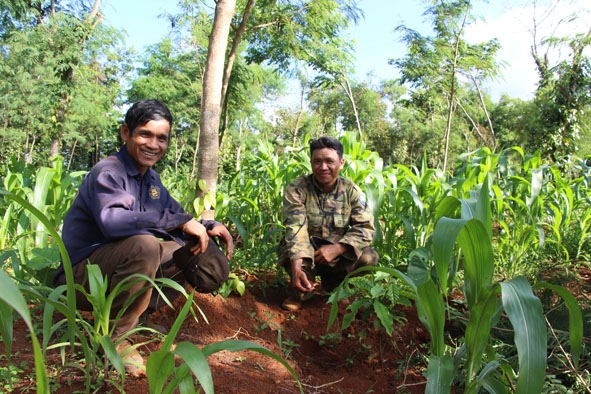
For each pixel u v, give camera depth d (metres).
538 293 2.80
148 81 19.48
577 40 10.35
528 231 3.17
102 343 1.42
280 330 2.57
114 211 1.79
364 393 2.08
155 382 1.20
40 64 12.28
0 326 1.06
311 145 2.66
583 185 4.49
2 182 4.12
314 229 2.79
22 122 13.66
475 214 1.53
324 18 8.14
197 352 1.07
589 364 2.06
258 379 1.98
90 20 12.86
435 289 1.41
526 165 3.77
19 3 11.88
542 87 11.49
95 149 22.61
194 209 3.01
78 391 1.60
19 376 1.68
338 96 24.55
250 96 21.39
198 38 12.55
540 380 1.19
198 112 19.88
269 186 3.88
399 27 11.38
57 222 2.76
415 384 2.10
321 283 2.96
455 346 2.39
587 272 3.38
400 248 3.25
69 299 1.33
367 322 2.55
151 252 1.82
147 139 1.92
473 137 20.02
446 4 10.62
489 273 1.39
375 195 2.96
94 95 13.74
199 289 2.27
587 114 10.73
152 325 2.24
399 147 22.81
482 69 11.55
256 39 9.30
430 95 13.12
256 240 3.60
